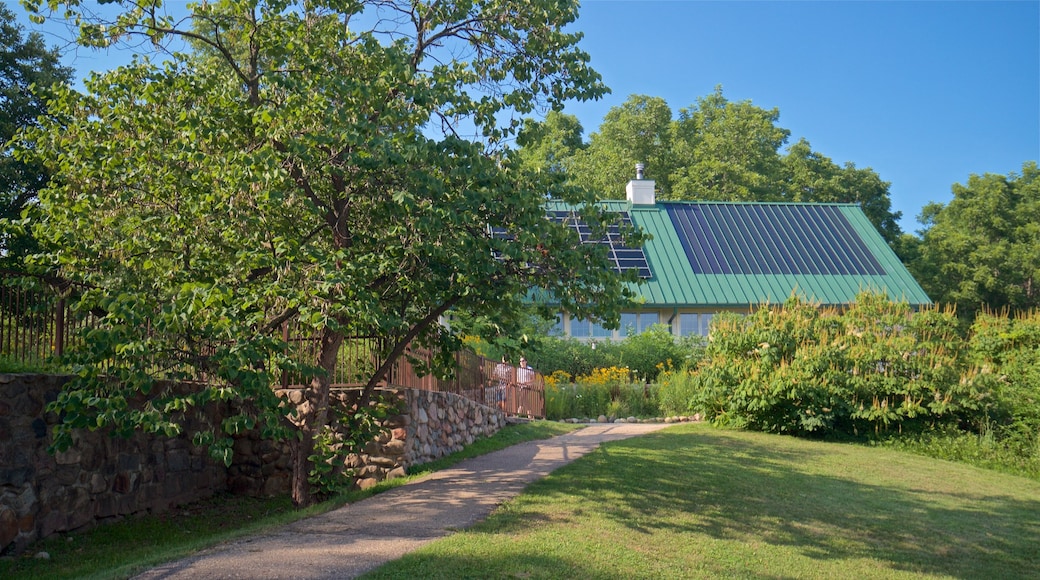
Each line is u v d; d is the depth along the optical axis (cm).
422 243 978
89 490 1014
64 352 955
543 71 1128
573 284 1066
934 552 991
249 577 695
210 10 1070
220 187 1030
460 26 1153
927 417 1789
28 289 955
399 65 973
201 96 1073
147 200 1066
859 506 1170
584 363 2733
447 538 834
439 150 947
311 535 852
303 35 1067
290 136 987
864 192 5591
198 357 898
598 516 966
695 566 818
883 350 1775
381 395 1266
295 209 1088
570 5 1118
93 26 1008
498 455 1438
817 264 3375
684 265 3281
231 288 955
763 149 5447
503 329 1145
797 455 1512
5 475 886
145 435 1127
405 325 1134
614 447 1495
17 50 2205
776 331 1803
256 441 1308
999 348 1959
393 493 1098
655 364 2755
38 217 1100
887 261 3412
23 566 857
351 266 957
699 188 4878
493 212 1015
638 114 5203
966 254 5066
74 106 1056
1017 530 1122
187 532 1066
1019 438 1723
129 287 950
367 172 987
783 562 877
